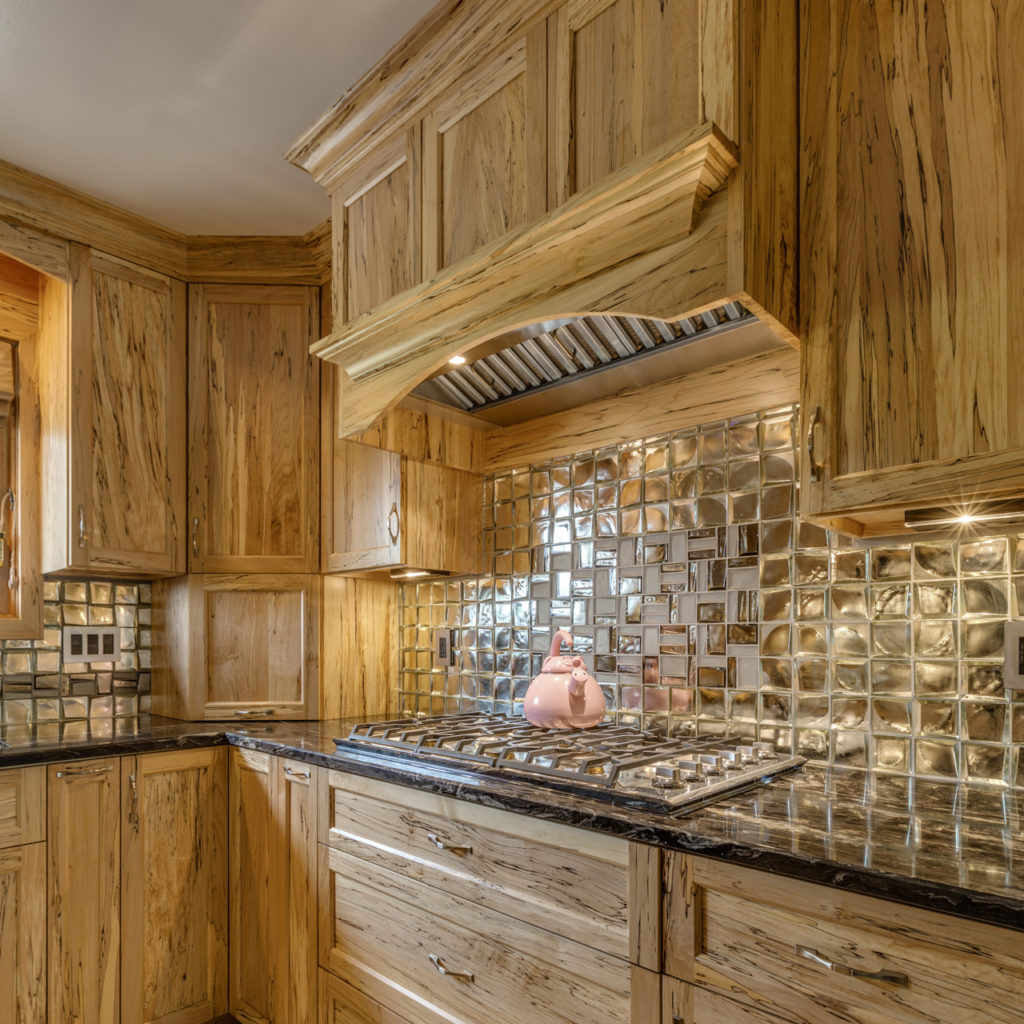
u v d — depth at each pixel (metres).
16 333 2.33
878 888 0.88
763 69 1.26
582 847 1.23
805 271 1.32
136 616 2.60
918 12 1.23
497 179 1.53
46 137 1.98
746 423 1.77
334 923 1.77
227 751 2.18
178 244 2.48
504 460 2.30
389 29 1.64
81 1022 1.87
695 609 1.83
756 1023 0.99
